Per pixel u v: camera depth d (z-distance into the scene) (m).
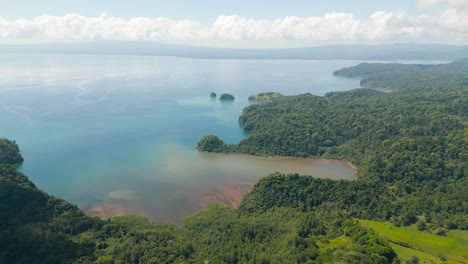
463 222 133.12
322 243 113.75
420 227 130.62
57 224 124.19
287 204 143.25
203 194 161.88
